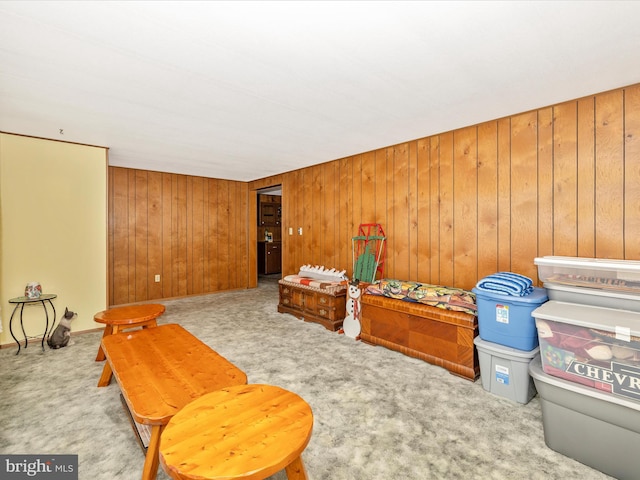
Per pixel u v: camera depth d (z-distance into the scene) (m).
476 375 2.48
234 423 1.18
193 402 1.32
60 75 2.02
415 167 3.46
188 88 2.21
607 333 1.53
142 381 1.62
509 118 2.75
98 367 2.74
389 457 1.65
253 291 6.20
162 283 5.39
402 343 2.97
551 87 2.20
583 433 1.59
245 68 1.94
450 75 2.03
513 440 1.78
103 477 1.52
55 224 3.46
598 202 2.31
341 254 4.35
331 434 1.83
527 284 2.26
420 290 2.88
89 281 3.67
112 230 4.91
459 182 3.10
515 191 2.72
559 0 1.34
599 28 1.54
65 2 1.35
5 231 3.19
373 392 2.30
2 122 2.89
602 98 2.29
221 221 6.10
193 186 5.73
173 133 3.23
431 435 1.83
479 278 2.96
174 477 0.95
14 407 2.12
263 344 3.27
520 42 1.66
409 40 1.65
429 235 3.35
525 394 2.13
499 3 1.36
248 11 1.41
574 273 1.98
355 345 3.25
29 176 3.31
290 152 4.03
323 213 4.62
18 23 1.49
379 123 2.93
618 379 1.49
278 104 2.49
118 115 2.72
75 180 3.56
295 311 4.25
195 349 2.04
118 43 1.67
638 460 1.44
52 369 2.70
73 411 2.07
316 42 1.67
